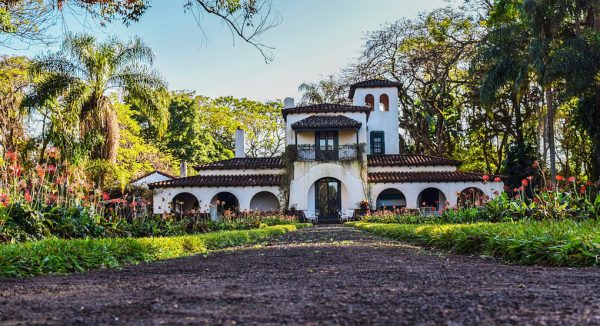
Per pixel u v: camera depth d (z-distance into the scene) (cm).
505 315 278
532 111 3459
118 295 381
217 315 292
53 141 1809
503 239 681
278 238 1485
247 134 5469
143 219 1360
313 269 566
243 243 1269
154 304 334
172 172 4403
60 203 1124
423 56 3681
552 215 1012
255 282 452
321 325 263
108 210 1427
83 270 594
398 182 3272
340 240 1274
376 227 1694
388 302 327
